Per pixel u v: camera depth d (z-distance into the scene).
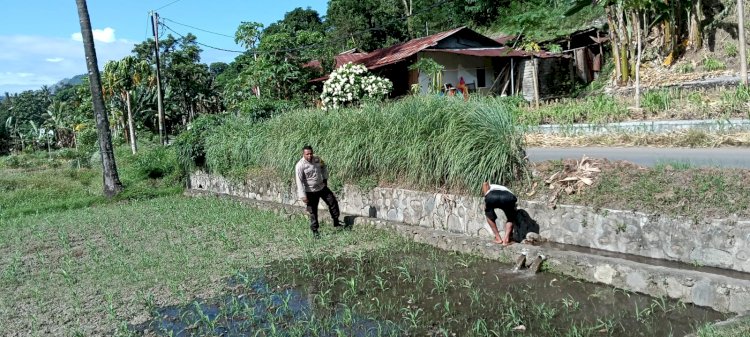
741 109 13.36
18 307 7.73
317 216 11.12
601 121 15.41
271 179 15.24
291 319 6.72
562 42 27.78
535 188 9.14
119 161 29.19
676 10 23.58
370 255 9.33
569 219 8.44
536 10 24.67
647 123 13.80
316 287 7.89
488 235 9.42
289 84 25.08
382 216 11.66
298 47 25.66
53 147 67.69
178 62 47.75
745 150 10.32
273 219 12.71
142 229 12.73
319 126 13.98
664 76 22.09
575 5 22.28
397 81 25.42
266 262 9.30
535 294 6.91
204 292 7.90
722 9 23.20
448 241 9.30
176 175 21.34
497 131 9.59
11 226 14.59
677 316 5.93
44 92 85.00
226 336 6.32
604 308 6.30
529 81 25.64
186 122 48.62
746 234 6.54
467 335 5.85
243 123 18.70
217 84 53.16
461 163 9.76
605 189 8.27
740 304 5.77
